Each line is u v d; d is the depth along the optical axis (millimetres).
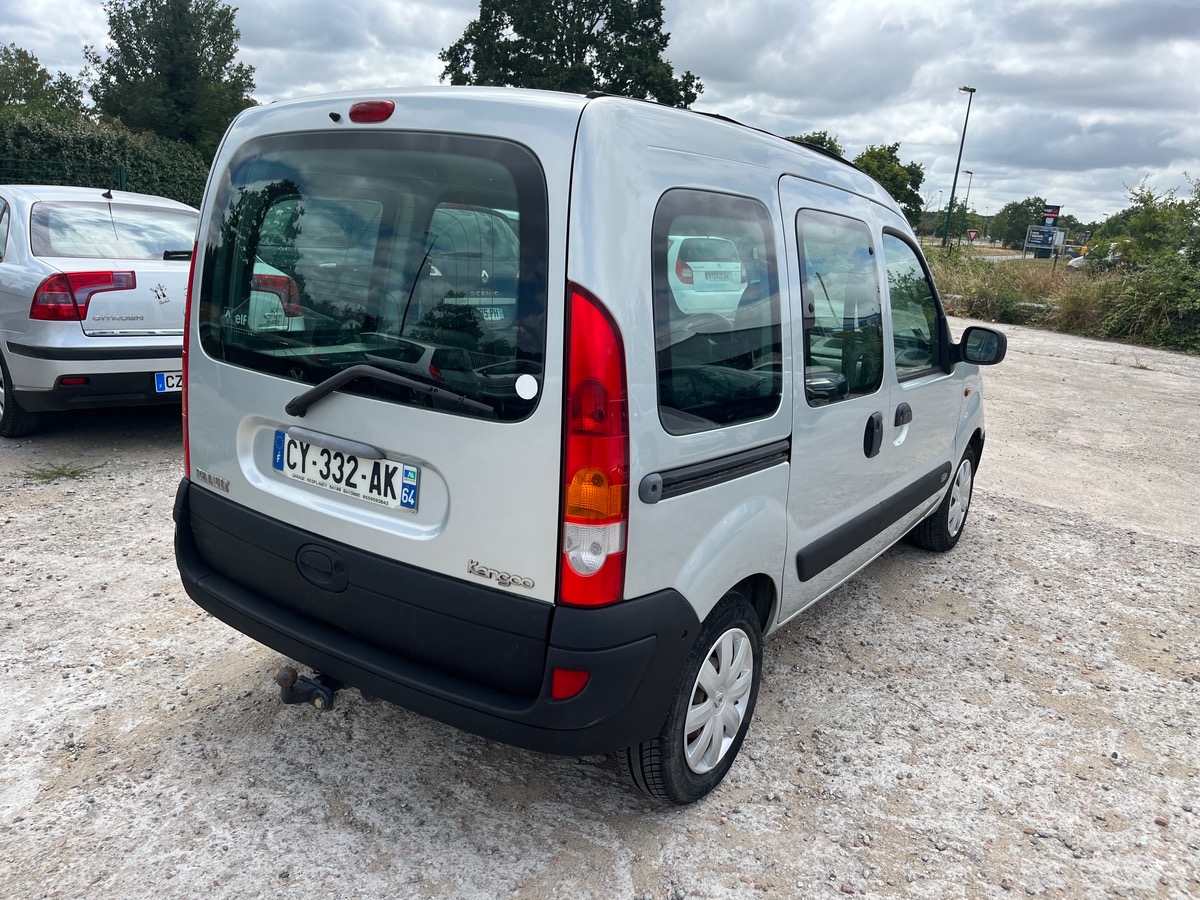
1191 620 4340
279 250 2473
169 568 4051
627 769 2529
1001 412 9336
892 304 3592
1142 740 3244
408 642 2287
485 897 2250
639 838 2514
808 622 4074
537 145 2008
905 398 3697
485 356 2072
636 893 2301
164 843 2363
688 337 2244
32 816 2436
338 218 2340
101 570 3982
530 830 2514
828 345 2980
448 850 2408
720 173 2422
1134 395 10812
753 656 2773
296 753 2789
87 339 5129
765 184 2654
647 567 2154
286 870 2293
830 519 3158
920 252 4031
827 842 2562
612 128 2041
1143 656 3926
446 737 2939
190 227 6379
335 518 2377
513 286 2031
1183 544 5477
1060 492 6508
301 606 2520
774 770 2895
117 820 2441
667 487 2182
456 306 2113
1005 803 2814
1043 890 2432
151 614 3617
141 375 5305
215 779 2641
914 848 2568
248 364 2562
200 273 2713
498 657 2148
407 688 2232
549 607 2072
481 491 2105
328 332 2352
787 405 2703
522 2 39594
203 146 46906
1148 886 2479
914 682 3564
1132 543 5441
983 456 7465
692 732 2545
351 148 2324
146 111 45406
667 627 2209
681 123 2305
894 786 2859
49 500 4777
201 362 2715
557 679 2070
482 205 2074
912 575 4734
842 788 2828
